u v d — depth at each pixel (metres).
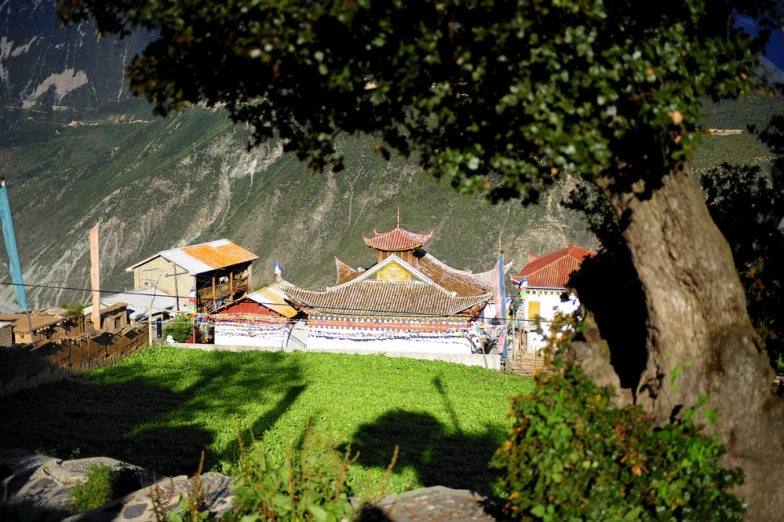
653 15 7.73
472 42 7.18
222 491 12.49
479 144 7.57
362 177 162.50
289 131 8.85
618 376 8.84
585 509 7.45
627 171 7.84
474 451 25.72
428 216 136.12
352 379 40.81
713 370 7.82
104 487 12.49
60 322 44.75
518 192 8.09
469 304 49.72
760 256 9.87
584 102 7.11
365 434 28.11
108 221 187.62
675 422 7.87
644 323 9.45
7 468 14.17
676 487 7.38
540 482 7.70
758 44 8.09
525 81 6.98
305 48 6.94
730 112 109.62
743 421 7.63
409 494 10.62
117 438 27.38
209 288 64.62
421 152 8.03
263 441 25.70
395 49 7.06
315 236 154.38
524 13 6.84
